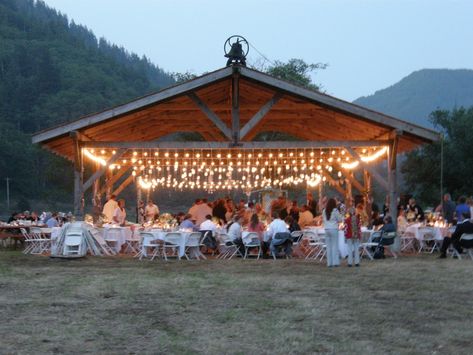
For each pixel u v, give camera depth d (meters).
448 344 7.07
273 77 17.05
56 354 6.64
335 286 11.30
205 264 15.23
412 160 41.62
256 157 22.75
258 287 11.17
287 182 24.23
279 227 16.75
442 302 9.64
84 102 120.00
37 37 173.38
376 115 17.09
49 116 116.69
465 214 16.09
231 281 11.93
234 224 17.25
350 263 14.62
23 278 12.41
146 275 12.88
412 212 19.81
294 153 22.25
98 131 18.95
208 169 23.30
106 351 6.76
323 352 6.72
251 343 7.10
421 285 11.41
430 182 41.16
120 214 19.59
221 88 18.73
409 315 8.65
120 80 150.88
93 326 7.96
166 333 7.58
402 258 16.64
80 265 14.96
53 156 63.66
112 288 11.02
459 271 13.45
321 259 16.50
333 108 17.25
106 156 21.34
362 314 8.70
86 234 17.31
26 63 141.25
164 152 21.81
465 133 40.62
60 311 8.94
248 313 8.79
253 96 19.44
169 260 16.28
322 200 22.38
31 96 122.00
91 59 160.00
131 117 18.52
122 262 15.70
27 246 19.28
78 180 17.58
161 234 16.42
